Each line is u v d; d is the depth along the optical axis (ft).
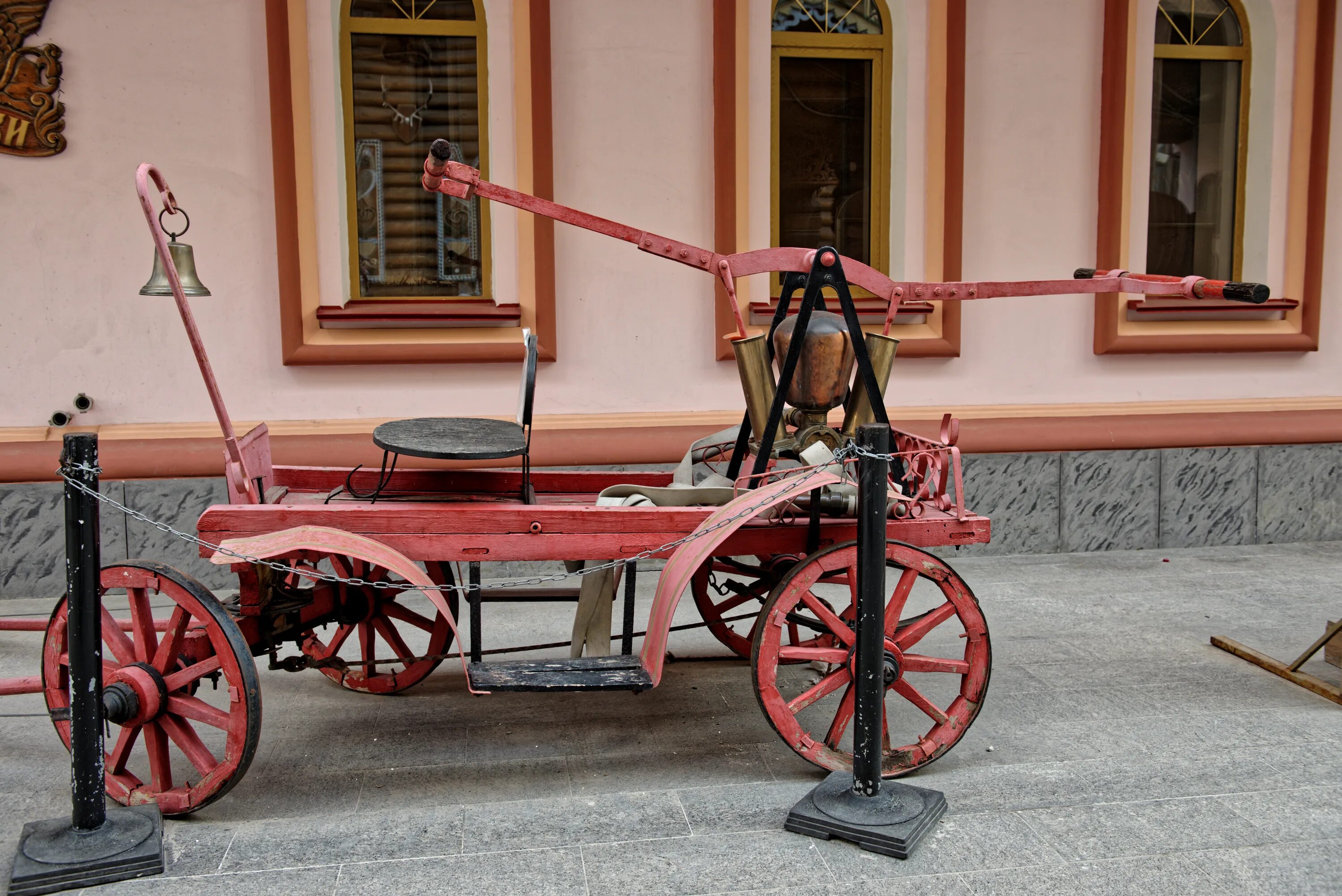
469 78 18.16
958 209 19.25
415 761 10.97
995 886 8.43
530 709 12.48
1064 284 11.84
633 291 18.54
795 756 11.11
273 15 16.75
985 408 19.81
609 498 11.12
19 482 16.62
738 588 13.51
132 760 10.94
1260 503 20.61
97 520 8.72
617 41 18.13
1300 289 20.93
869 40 19.48
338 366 17.74
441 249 18.51
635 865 8.75
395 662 12.46
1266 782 10.34
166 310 17.19
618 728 11.88
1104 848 9.02
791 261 11.12
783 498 9.84
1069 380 20.26
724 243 18.52
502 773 10.67
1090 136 19.84
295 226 17.20
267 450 11.84
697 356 18.85
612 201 18.40
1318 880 8.50
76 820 8.82
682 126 18.48
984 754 11.07
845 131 19.75
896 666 10.28
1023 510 19.75
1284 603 16.72
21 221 16.65
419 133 18.17
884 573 9.28
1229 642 14.40
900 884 8.46
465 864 8.75
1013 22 19.38
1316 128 20.47
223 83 17.03
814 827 9.20
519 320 18.20
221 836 9.23
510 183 18.10
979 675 10.51
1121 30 19.26
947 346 19.42
